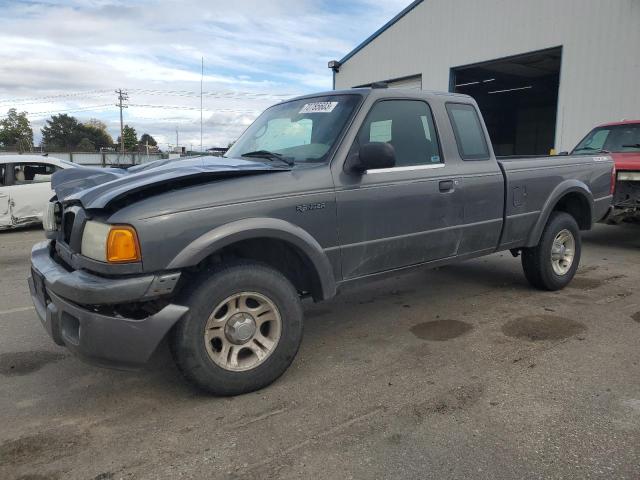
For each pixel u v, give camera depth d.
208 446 2.74
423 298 5.41
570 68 15.02
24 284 6.38
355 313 4.97
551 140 33.50
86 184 3.62
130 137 92.88
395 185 3.91
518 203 4.91
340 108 3.93
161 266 2.88
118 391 3.41
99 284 2.81
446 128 4.40
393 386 3.39
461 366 3.68
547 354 3.85
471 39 17.86
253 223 3.13
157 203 2.91
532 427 2.85
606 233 9.62
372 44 21.52
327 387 3.39
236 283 3.11
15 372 3.73
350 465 2.55
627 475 2.43
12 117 84.75
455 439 2.75
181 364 3.04
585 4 14.52
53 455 2.69
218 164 3.51
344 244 3.66
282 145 4.08
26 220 10.71
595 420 2.91
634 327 4.41
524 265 5.47
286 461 2.59
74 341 2.92
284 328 3.32
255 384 3.27
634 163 7.50
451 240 4.38
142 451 2.71
